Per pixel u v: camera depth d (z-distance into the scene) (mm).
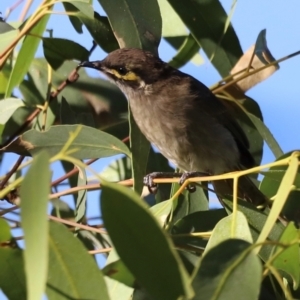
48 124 9383
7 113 8406
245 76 8711
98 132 7734
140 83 10070
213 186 9414
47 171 4590
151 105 10109
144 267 5234
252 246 4930
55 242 5582
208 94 10258
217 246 5121
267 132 8539
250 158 10102
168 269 5160
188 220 7602
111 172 9719
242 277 4938
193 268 6816
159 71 10203
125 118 9781
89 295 5523
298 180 6977
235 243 5137
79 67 9062
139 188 7641
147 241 5223
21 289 5867
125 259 5262
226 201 7453
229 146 10172
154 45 8227
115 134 9688
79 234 8719
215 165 10250
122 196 5211
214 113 10148
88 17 7805
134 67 9984
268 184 7777
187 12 9320
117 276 6012
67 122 8914
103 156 7715
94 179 9688
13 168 8055
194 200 8320
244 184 9094
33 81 9617
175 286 5148
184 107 10102
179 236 6703
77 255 5562
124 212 5242
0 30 8484
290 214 7742
